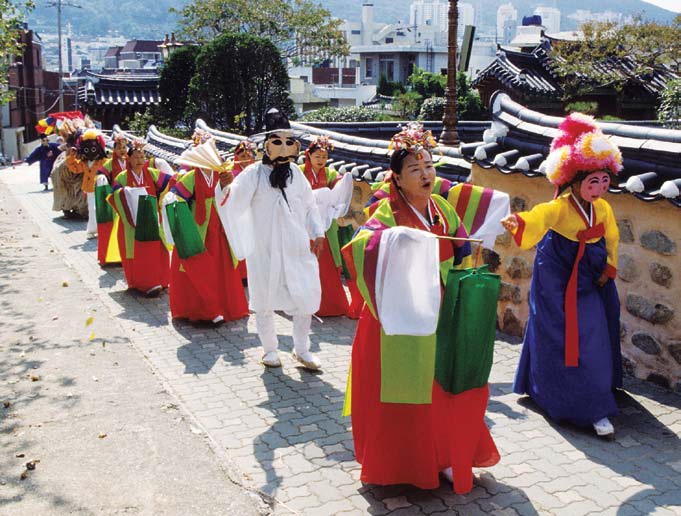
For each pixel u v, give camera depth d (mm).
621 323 5824
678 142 5332
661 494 4117
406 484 4250
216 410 5336
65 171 14594
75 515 4004
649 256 5543
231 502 4105
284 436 4895
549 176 4941
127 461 4582
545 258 4988
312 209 6148
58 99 51719
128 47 106688
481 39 85438
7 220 14695
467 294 3826
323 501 4094
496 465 4477
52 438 4898
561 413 4965
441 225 4230
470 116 28734
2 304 8305
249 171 5969
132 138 9008
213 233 7402
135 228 8508
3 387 5797
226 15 34625
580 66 26516
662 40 26484
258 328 6203
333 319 7617
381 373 4004
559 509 3982
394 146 4113
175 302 7527
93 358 6449
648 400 5344
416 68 37375
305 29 36125
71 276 9711
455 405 3982
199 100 22531
